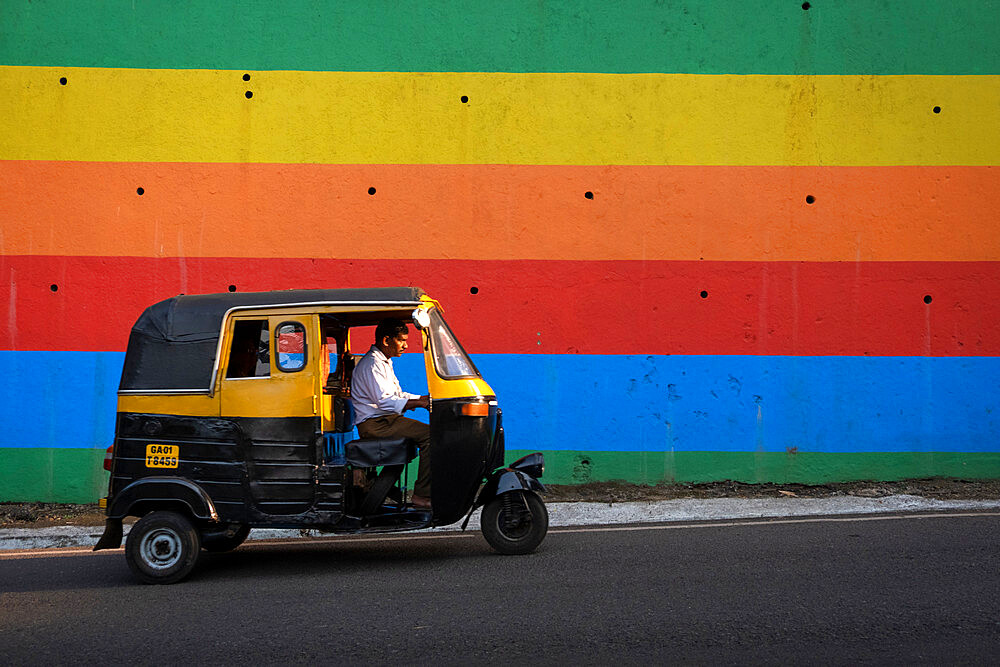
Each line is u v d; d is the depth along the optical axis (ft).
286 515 20.27
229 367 20.62
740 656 13.50
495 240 32.32
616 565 19.92
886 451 31.71
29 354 31.78
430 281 32.24
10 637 15.39
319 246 32.27
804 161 32.37
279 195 32.35
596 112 32.50
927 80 32.40
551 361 32.07
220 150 32.35
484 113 32.53
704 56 32.60
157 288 32.07
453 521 21.24
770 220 32.30
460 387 21.22
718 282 32.19
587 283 32.22
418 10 32.65
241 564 21.94
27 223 32.04
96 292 31.99
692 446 31.86
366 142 32.48
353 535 26.21
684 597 16.90
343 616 16.16
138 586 19.63
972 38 32.45
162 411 20.56
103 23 32.35
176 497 20.11
